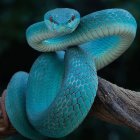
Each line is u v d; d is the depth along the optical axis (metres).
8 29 0.99
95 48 0.64
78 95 0.57
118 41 0.63
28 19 0.99
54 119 0.57
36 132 0.62
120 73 1.07
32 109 0.61
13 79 0.63
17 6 1.00
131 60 1.07
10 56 1.06
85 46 0.64
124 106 0.61
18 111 0.61
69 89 0.57
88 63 0.59
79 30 0.60
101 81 0.61
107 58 0.64
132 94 0.62
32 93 0.62
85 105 0.57
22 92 0.62
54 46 0.62
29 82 0.62
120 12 0.60
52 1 1.00
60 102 0.57
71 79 0.58
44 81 0.62
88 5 1.02
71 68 0.59
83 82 0.58
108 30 0.60
